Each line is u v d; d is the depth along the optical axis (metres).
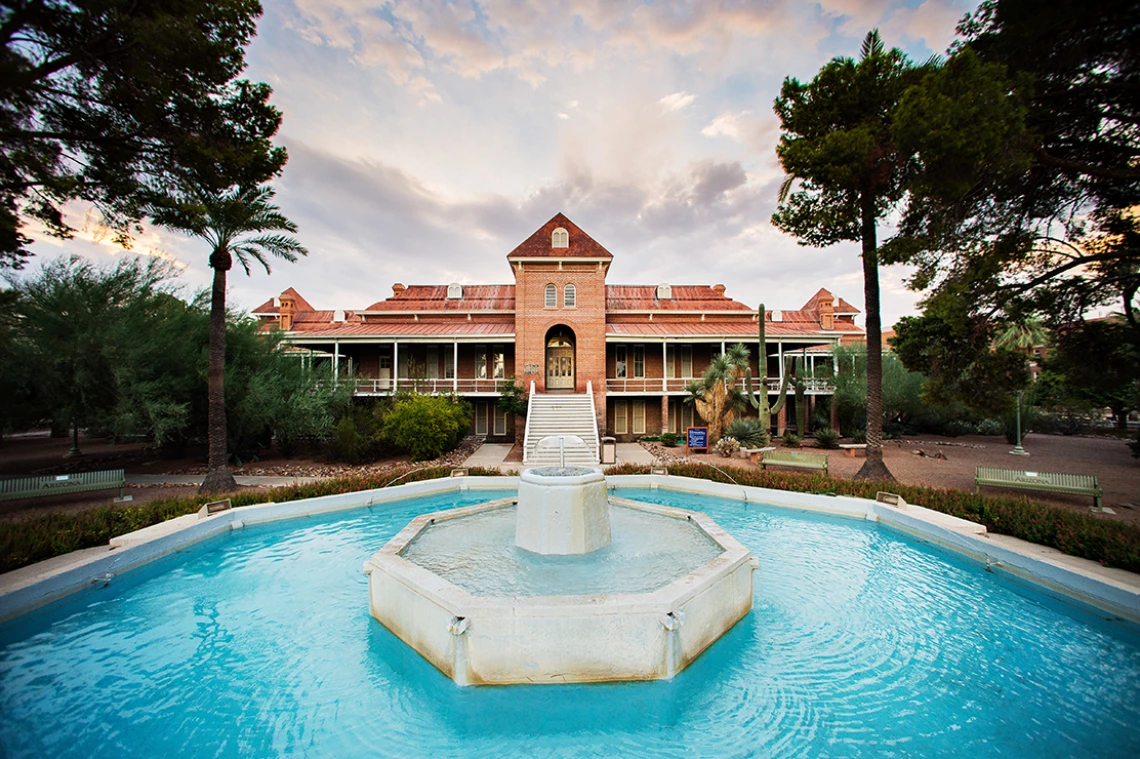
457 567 6.15
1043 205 10.90
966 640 5.78
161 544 8.59
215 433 13.55
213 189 11.02
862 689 4.80
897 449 21.84
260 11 9.37
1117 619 6.12
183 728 4.29
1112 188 10.05
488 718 4.38
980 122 8.39
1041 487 11.21
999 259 11.12
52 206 9.12
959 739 4.11
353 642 5.76
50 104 7.96
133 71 7.86
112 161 9.19
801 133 13.80
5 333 13.33
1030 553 7.57
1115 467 16.92
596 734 4.19
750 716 4.39
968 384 13.05
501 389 24.98
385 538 10.06
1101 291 11.26
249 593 7.26
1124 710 4.50
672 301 32.12
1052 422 30.03
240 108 10.70
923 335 13.16
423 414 19.58
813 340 27.19
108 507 10.22
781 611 6.52
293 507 11.48
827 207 13.97
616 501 9.78
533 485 6.83
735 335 26.55
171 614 6.56
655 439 26.17
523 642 4.68
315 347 27.42
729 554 6.28
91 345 14.13
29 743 4.11
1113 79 8.54
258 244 14.32
